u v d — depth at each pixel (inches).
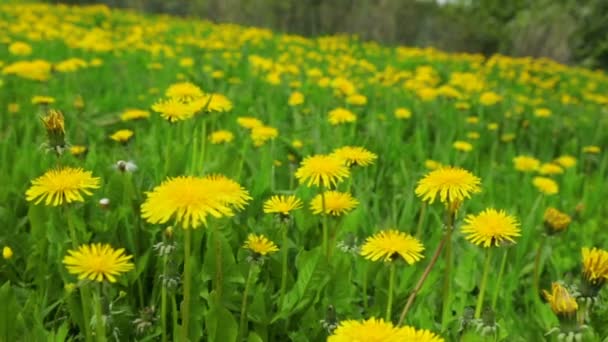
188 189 23.6
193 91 34.6
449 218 29.3
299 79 82.7
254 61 81.0
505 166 53.7
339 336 22.4
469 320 28.3
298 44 132.4
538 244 38.1
